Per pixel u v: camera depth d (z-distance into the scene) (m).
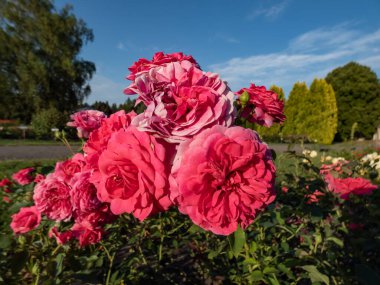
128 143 0.62
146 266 1.73
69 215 1.13
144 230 1.73
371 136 25.78
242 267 1.56
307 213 1.54
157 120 0.60
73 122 1.32
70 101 25.78
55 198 1.12
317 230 1.48
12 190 2.83
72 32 24.41
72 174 1.12
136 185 0.62
